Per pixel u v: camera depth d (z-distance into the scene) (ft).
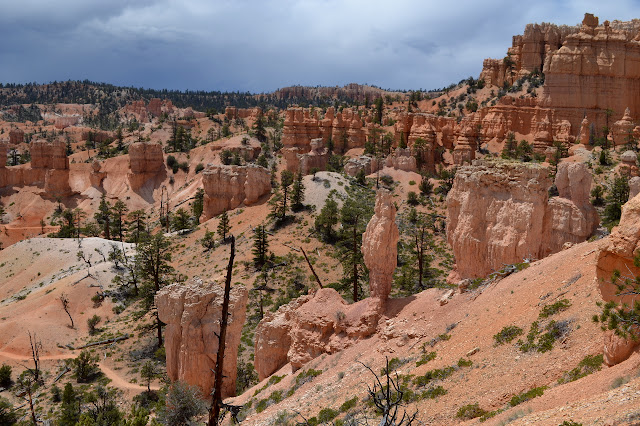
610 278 72.90
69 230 456.45
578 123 463.83
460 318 110.93
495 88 651.66
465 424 75.66
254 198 387.75
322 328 132.87
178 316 148.25
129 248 373.40
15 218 554.87
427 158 471.21
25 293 323.78
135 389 204.85
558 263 107.14
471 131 469.98
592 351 77.20
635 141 387.34
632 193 238.48
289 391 121.70
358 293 232.94
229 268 65.46
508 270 119.55
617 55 456.45
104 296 301.02
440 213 349.20
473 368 90.33
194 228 389.39
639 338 68.64
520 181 137.59
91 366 221.05
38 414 190.90
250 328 233.76
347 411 95.86
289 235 325.01
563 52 466.70
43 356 245.65
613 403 57.00
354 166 429.38
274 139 633.61
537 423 61.31
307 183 375.45
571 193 164.86
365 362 115.65
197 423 129.80
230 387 148.66
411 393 91.15
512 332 93.04
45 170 583.58
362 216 324.80
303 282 271.69
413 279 260.62
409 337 115.55
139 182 577.02
